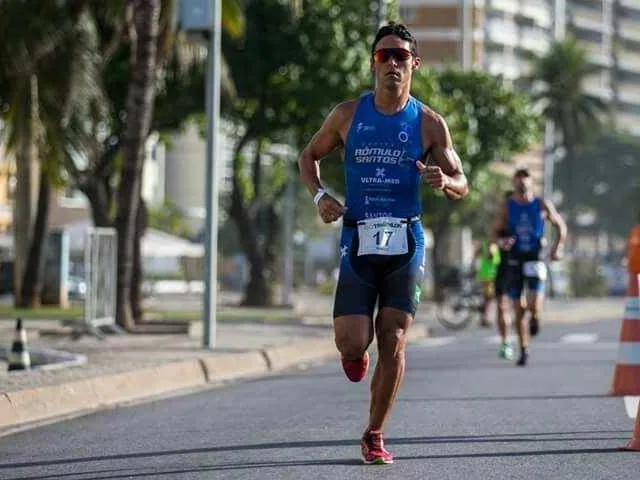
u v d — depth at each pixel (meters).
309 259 163.25
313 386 29.02
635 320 26.45
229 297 103.38
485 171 106.25
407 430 20.47
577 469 16.58
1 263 97.56
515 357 38.69
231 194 74.38
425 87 79.56
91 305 40.03
